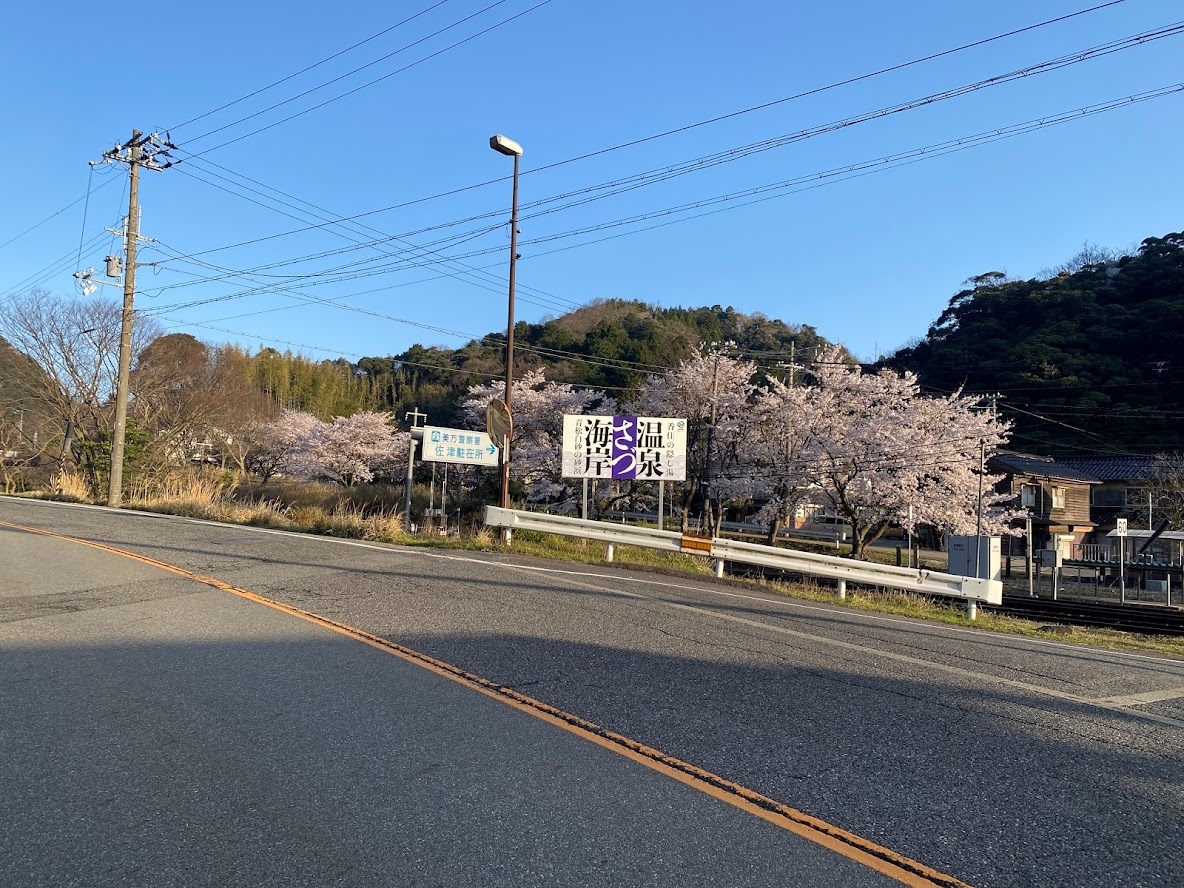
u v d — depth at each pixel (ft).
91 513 64.90
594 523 50.62
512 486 117.08
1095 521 153.28
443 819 11.64
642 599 32.50
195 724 15.47
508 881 9.98
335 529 55.72
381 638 22.68
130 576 32.60
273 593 29.45
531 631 24.40
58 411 117.29
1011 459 141.38
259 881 9.91
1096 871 10.78
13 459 132.67
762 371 151.12
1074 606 73.20
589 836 11.22
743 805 12.44
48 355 112.88
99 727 15.28
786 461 97.60
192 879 9.95
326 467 162.61
